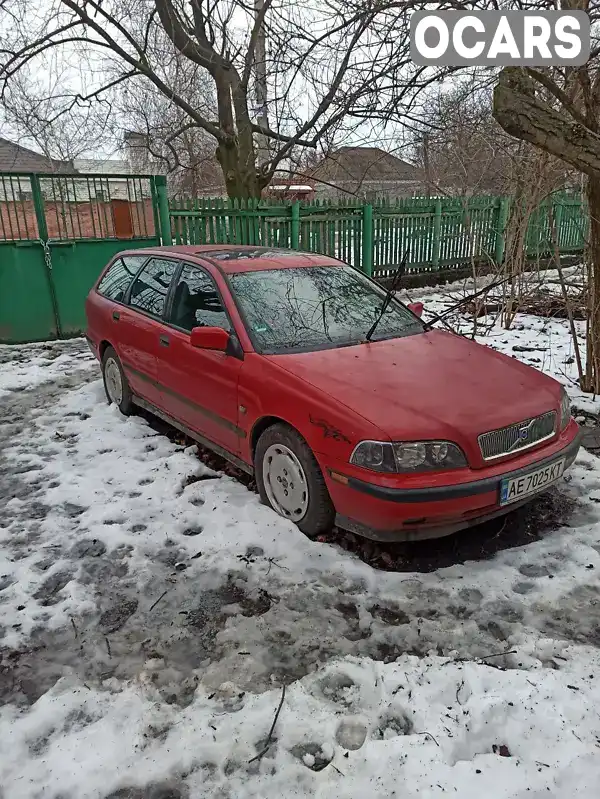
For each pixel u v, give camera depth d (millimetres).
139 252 5590
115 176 8969
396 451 3041
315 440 3312
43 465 4688
